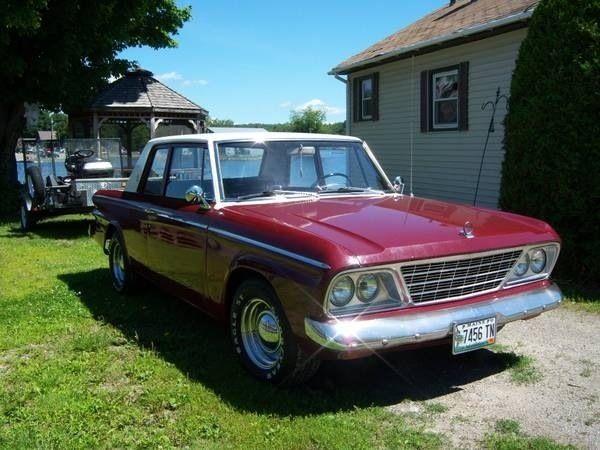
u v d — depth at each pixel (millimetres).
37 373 4262
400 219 4082
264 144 4930
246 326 4137
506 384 4082
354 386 4043
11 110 16250
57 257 8758
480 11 11695
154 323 5418
